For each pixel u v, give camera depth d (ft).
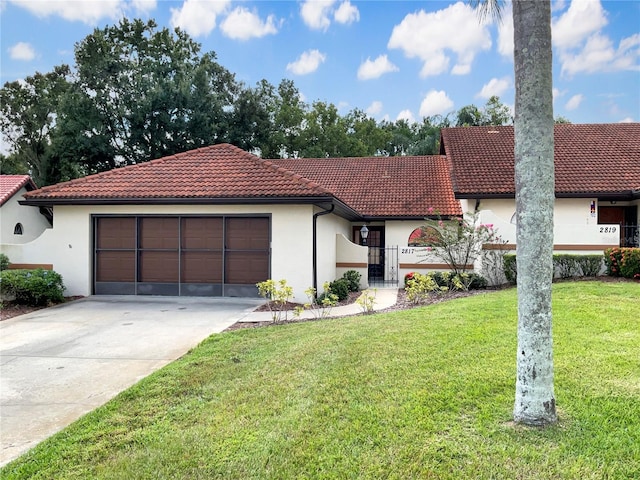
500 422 12.98
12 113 121.60
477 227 45.83
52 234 42.45
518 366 13.15
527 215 12.85
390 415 13.69
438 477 10.53
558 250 44.45
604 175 53.83
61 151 102.32
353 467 11.06
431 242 47.96
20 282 35.32
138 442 12.89
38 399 16.97
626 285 35.37
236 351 22.17
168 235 41.98
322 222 44.88
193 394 16.53
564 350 19.01
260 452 11.93
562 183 52.54
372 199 65.87
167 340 25.79
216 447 12.30
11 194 69.77
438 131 117.70
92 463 11.88
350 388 16.05
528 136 12.80
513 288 40.98
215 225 41.45
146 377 18.66
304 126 132.26
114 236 42.50
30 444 13.42
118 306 37.04
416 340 21.81
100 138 99.40
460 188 53.57
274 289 31.30
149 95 98.37
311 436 12.66
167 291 41.91
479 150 64.39
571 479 10.28
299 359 19.88
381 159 81.20
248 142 113.29
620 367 16.85
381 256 65.92
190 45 115.03
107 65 100.53
